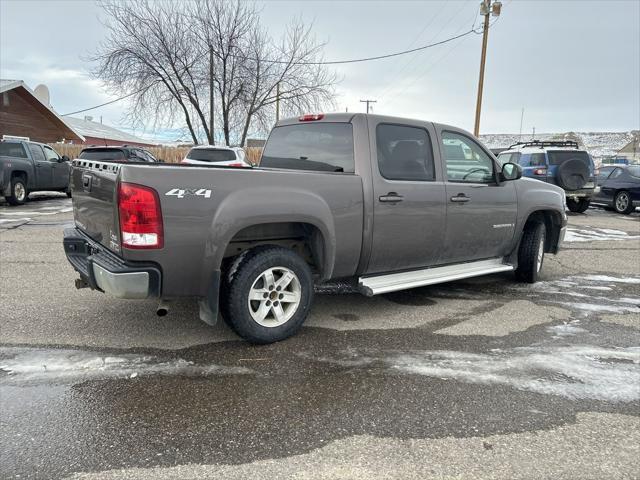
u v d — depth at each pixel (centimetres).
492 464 242
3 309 456
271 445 255
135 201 314
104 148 1534
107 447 250
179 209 326
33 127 2459
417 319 457
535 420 283
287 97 2647
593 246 880
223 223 338
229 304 361
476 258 533
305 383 323
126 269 322
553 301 525
